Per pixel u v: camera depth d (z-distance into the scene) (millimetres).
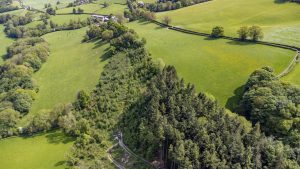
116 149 105062
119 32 185250
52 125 122500
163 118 95938
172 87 112250
